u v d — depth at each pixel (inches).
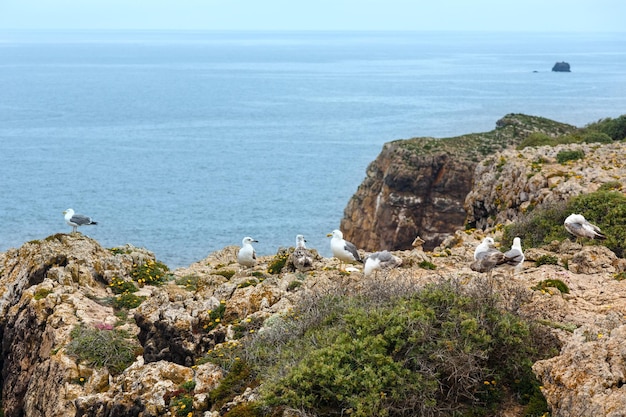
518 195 1494.8
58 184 4756.4
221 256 1369.3
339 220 3878.0
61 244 1158.3
